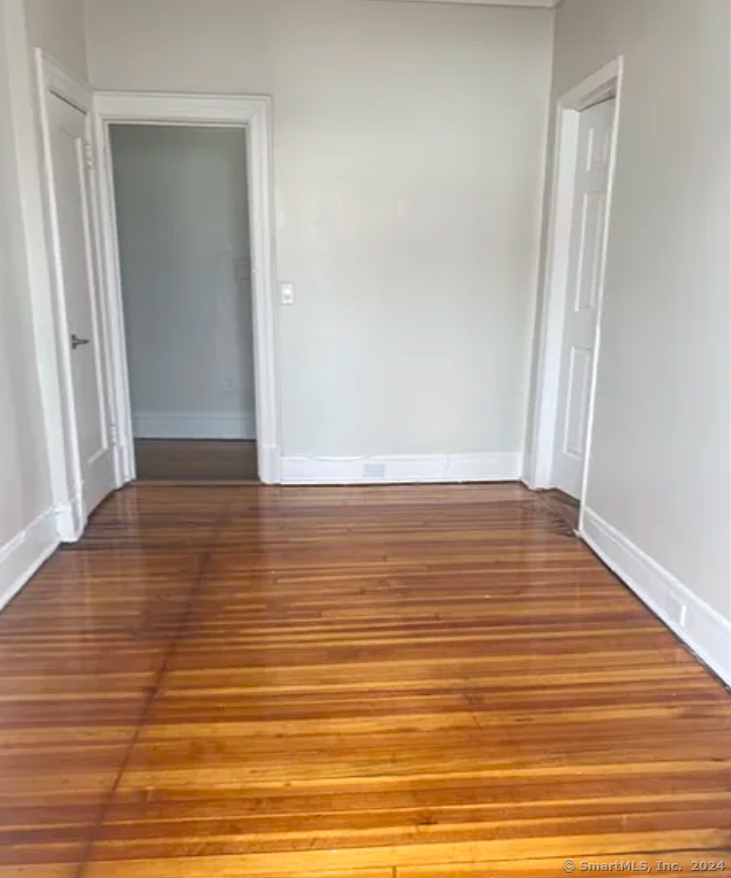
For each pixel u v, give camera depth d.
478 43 3.78
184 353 5.25
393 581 2.97
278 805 1.75
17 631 2.56
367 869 1.57
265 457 4.22
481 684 2.25
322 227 3.92
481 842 1.64
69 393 3.31
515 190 3.98
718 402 2.30
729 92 2.23
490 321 4.14
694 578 2.45
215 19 3.64
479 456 4.33
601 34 3.21
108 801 1.76
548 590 2.90
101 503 3.90
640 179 2.85
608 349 3.16
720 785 1.83
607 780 1.84
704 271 2.39
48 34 3.12
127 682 2.25
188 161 4.92
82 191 3.59
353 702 2.16
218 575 3.02
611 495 3.14
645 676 2.30
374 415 4.21
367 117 3.81
